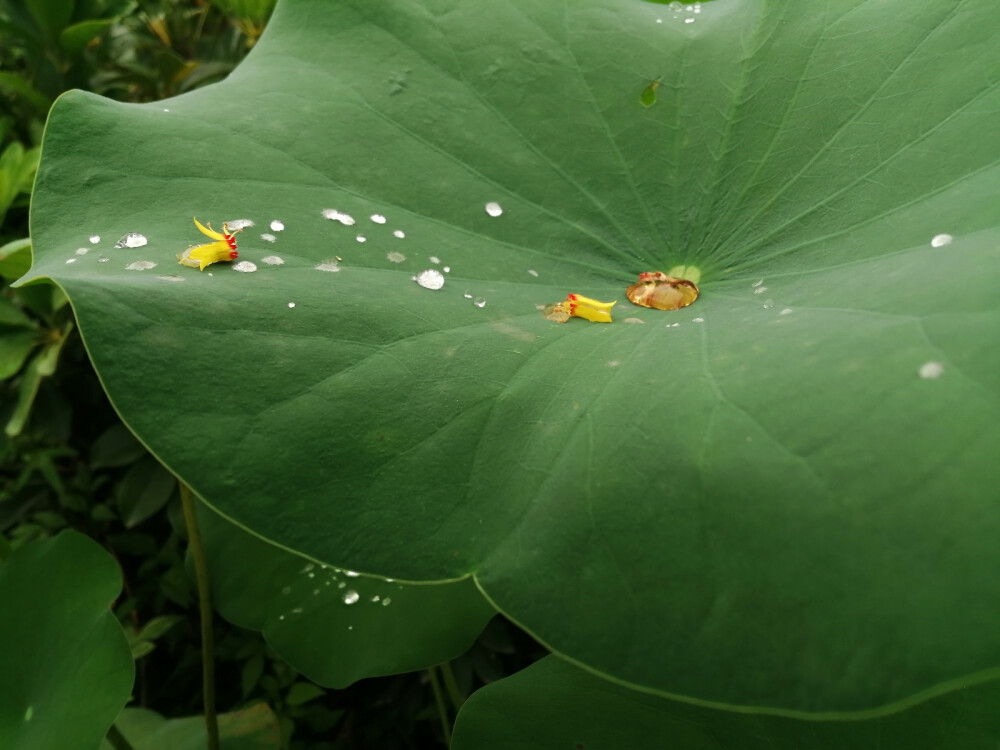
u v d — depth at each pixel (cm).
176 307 26
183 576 47
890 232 30
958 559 20
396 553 24
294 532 24
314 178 32
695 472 22
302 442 25
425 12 38
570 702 30
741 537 21
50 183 30
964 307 23
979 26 33
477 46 37
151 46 62
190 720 43
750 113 36
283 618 37
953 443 21
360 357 26
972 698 27
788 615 20
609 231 35
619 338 29
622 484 23
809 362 24
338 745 46
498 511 25
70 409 49
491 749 29
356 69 36
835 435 22
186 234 29
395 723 47
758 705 20
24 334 46
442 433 26
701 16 40
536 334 29
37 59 52
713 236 34
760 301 30
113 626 32
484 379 27
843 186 33
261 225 30
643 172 36
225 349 25
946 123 31
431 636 34
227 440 24
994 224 26
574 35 38
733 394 24
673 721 29
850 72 35
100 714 30
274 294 27
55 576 34
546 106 37
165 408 24
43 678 33
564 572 23
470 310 29
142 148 31
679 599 21
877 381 22
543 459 25
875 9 36
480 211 34
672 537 22
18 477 51
